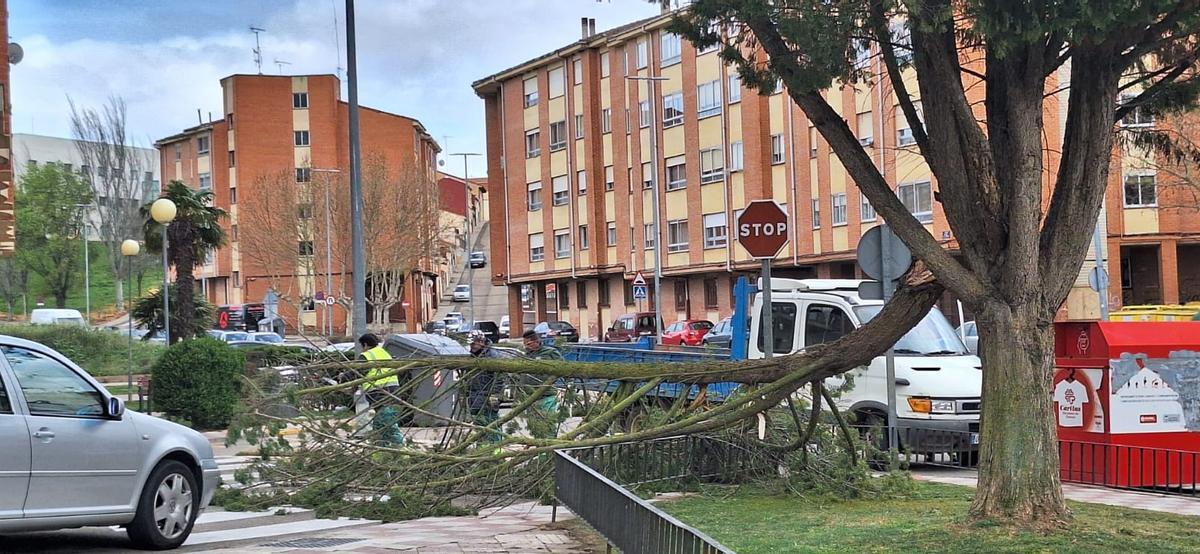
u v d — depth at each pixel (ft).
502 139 223.51
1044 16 24.94
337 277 250.16
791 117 159.22
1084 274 127.44
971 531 26.96
